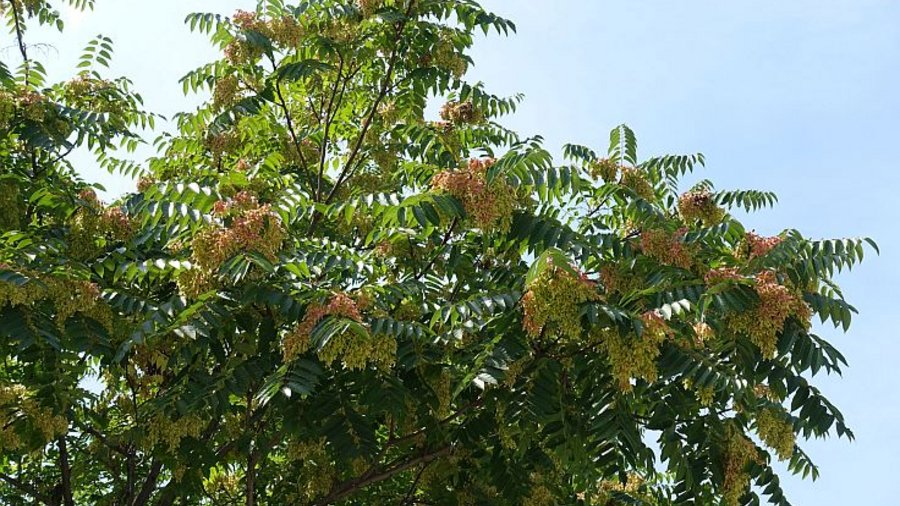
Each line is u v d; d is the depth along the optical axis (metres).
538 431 7.07
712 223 7.58
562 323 5.60
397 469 7.50
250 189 7.84
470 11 8.98
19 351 6.49
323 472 7.76
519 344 6.14
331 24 9.13
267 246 6.07
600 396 6.61
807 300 6.52
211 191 6.47
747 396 6.78
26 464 9.25
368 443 6.24
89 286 6.29
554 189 6.62
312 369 5.72
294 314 5.87
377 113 9.90
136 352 7.26
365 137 9.87
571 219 7.66
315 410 6.25
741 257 6.84
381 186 9.12
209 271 5.98
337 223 8.86
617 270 6.63
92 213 7.58
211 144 9.30
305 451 7.11
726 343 6.50
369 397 6.11
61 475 9.02
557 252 5.55
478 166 6.34
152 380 7.79
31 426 6.58
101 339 6.37
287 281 6.17
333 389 6.36
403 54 9.28
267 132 9.82
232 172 7.00
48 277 6.22
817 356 6.21
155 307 6.41
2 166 8.62
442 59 9.10
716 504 7.52
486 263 7.71
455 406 7.32
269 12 9.01
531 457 7.28
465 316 5.93
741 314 6.04
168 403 6.29
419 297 6.78
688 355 6.08
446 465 7.64
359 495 8.40
